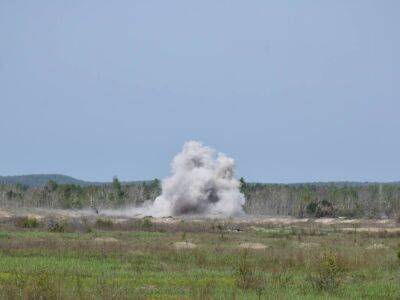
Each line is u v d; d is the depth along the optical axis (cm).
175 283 9900
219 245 18175
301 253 14225
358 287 10025
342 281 10606
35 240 17225
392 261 13650
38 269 11144
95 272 11088
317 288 9719
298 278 10906
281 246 18525
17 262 12269
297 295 8912
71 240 17862
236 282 9719
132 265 12488
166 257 14262
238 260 13575
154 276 10800
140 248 15875
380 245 18950
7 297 7300
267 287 9556
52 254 14188
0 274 10369
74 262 12644
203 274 11238
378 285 10250
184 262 13462
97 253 14488
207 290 8556
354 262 13375
